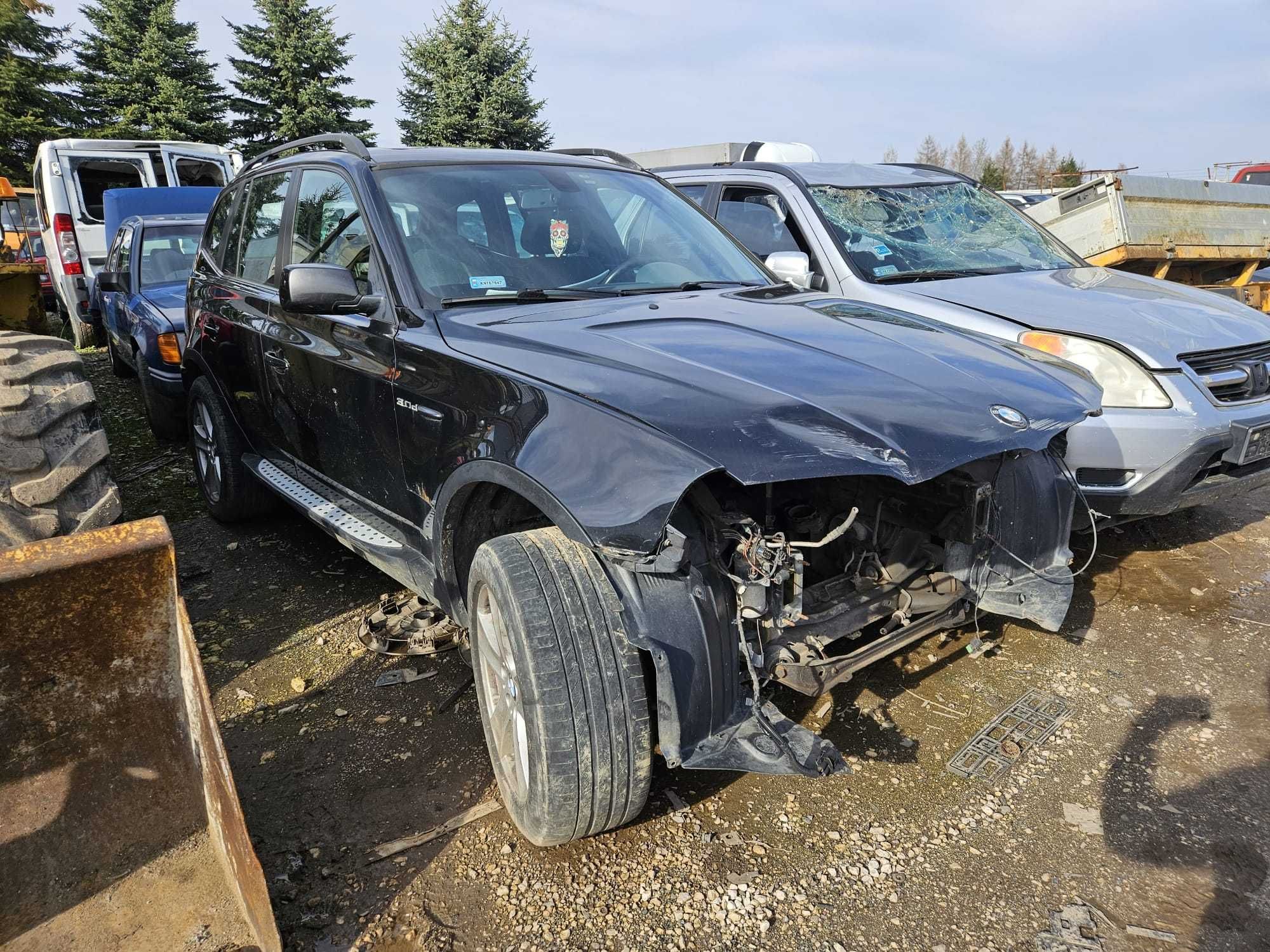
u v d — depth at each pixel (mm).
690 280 3396
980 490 2492
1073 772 2645
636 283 3262
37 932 1948
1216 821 2426
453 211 3191
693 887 2221
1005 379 2484
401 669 3283
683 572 2057
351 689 3162
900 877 2244
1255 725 2865
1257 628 3535
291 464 3941
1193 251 6840
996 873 2256
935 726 2877
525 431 2244
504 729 2383
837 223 5000
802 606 2275
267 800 2574
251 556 4422
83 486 2945
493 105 36031
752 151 6914
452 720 2957
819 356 2457
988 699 3031
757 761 2031
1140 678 3162
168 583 1976
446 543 2645
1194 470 3682
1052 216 6953
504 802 2436
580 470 2064
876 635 2617
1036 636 3467
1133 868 2264
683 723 2037
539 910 2158
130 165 12828
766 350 2473
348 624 3648
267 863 2316
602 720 2062
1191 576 4039
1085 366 3840
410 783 2641
